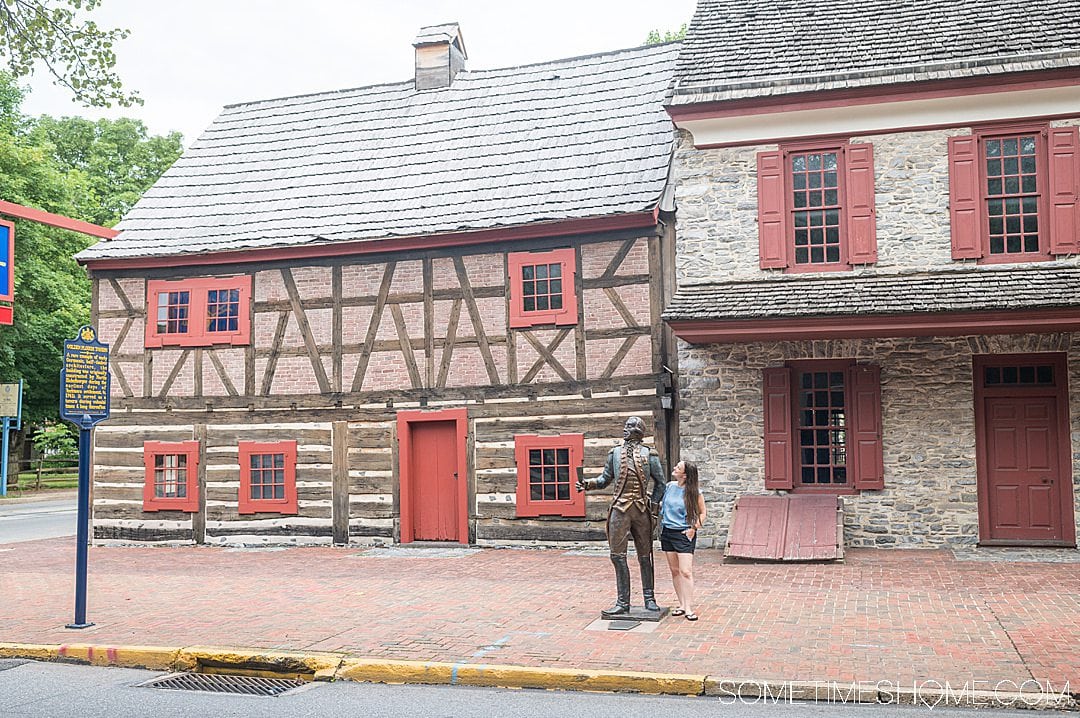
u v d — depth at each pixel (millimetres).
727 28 15023
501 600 10258
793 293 13195
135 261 16531
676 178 14141
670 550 9180
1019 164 13102
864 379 13391
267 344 16094
